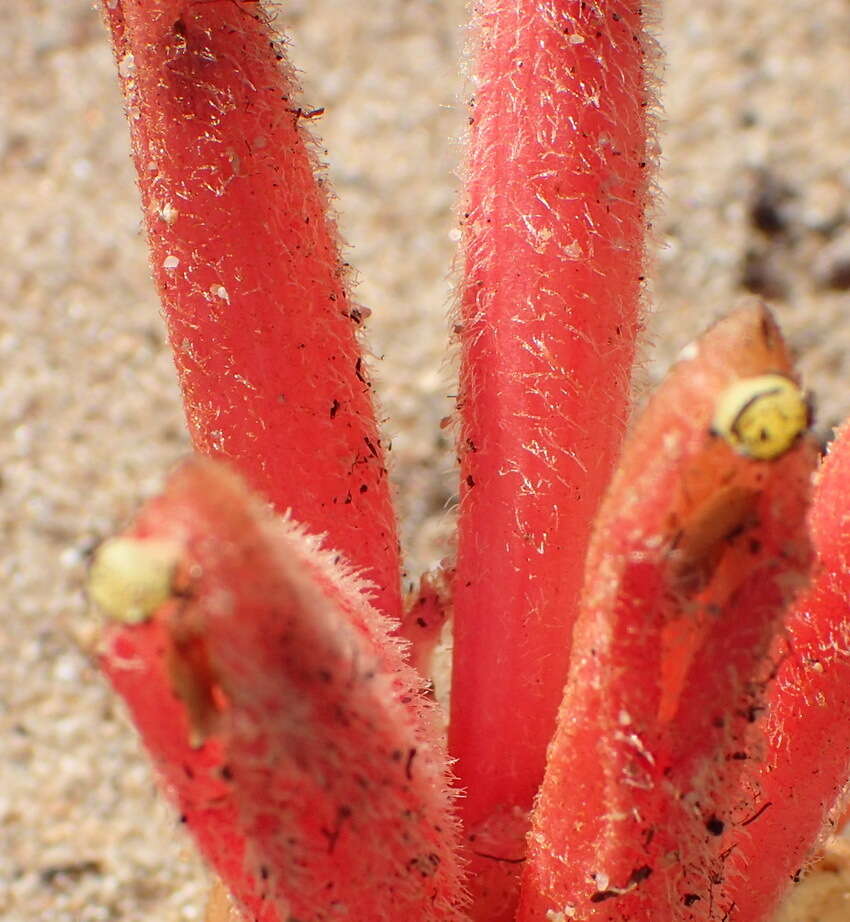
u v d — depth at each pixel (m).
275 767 0.06
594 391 0.08
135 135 0.07
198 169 0.07
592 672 0.07
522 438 0.08
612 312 0.08
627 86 0.07
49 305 0.15
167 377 0.14
